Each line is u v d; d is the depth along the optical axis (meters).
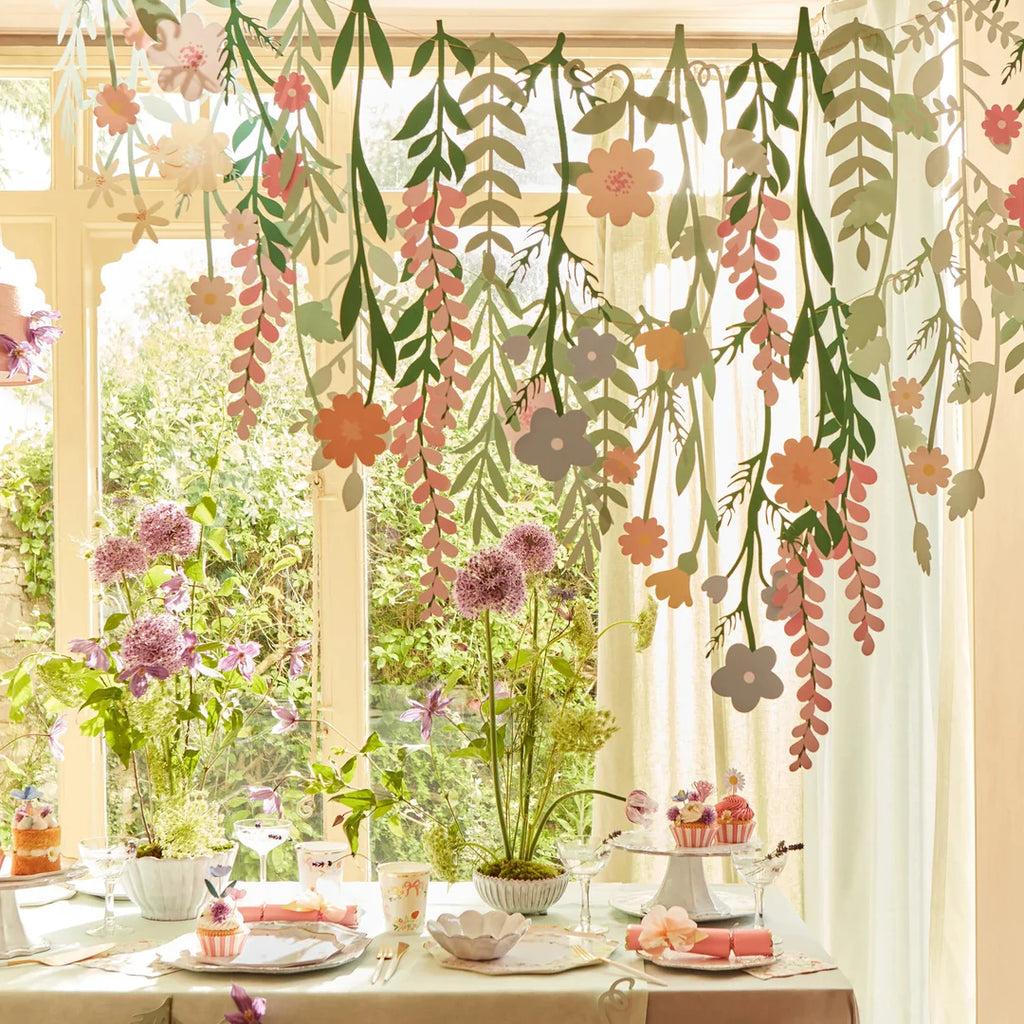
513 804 3.06
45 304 3.16
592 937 2.07
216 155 0.95
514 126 0.95
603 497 0.96
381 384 3.15
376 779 3.11
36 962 1.94
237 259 0.96
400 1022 1.78
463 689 3.11
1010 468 2.36
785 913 2.28
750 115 0.96
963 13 0.99
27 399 3.22
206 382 3.21
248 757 3.13
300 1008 1.79
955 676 2.68
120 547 2.26
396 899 2.12
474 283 0.96
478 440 0.98
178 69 0.94
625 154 0.94
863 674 2.84
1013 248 0.99
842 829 2.83
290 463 3.20
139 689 2.10
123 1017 1.79
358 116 0.96
